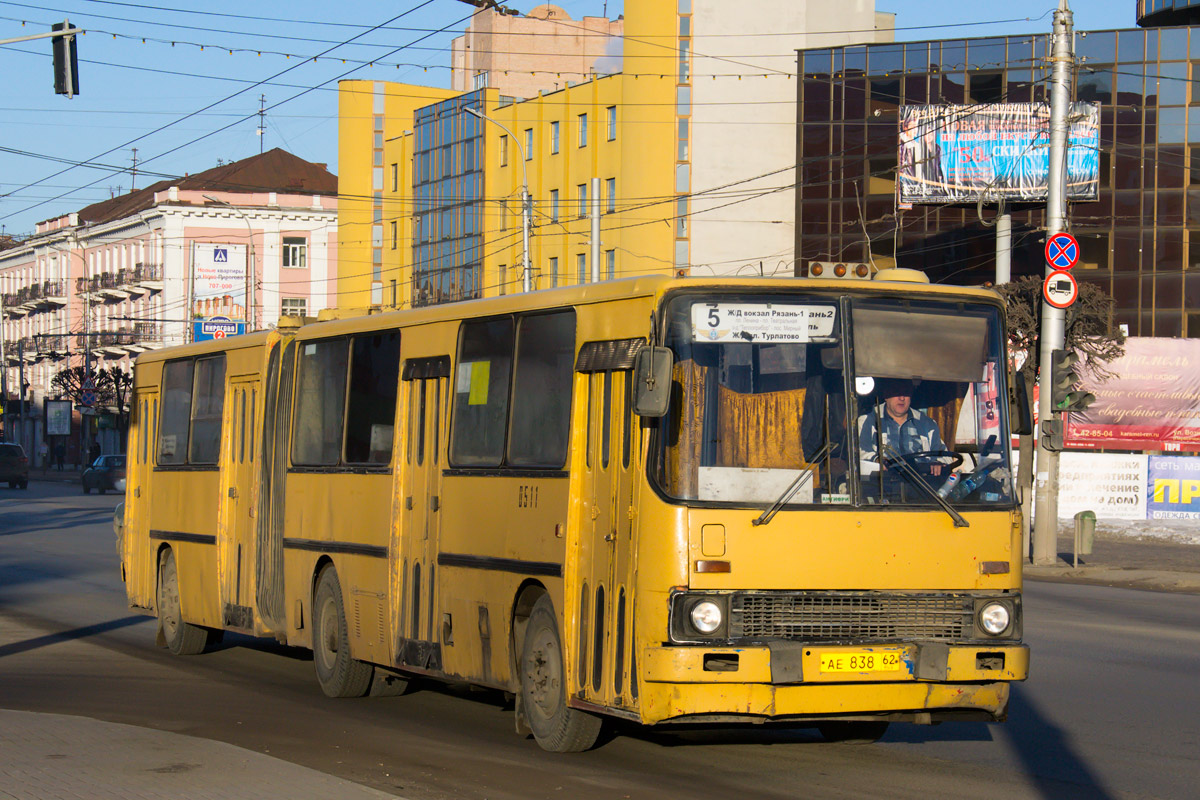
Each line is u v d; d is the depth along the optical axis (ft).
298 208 250.16
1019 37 176.24
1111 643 49.96
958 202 160.45
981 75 178.50
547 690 29.35
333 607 38.29
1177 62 170.60
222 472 44.86
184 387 48.83
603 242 198.80
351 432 38.09
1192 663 44.52
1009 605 26.68
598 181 110.73
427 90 249.14
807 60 186.70
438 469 33.88
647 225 192.34
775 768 28.27
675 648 25.04
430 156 231.50
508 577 30.55
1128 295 172.24
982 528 26.78
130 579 52.24
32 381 305.73
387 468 35.91
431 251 231.30
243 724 33.09
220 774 25.80
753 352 26.43
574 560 28.37
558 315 29.91
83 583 71.10
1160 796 25.85
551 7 267.59
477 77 268.62
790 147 189.47
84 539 102.83
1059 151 85.20
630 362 27.04
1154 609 64.64
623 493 26.84
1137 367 147.23
